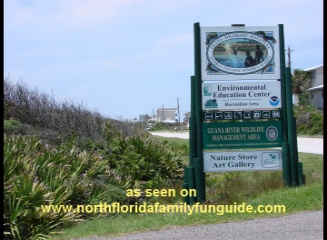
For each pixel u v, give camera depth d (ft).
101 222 33.09
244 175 48.78
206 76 38.75
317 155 72.23
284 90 39.42
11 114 63.72
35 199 30.96
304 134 161.27
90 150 55.21
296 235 25.18
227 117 38.91
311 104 209.97
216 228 27.81
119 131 67.05
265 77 39.24
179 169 54.95
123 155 53.72
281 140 39.52
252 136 39.22
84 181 38.11
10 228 29.25
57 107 65.46
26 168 34.58
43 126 63.57
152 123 316.81
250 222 28.99
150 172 51.88
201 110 38.75
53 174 35.47
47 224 30.96
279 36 39.40
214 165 38.78
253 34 39.19
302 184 39.29
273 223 28.30
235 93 38.99
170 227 28.71
